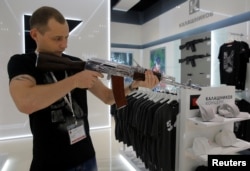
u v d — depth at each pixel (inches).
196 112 79.8
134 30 256.8
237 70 129.1
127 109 106.5
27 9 155.4
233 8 139.9
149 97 100.3
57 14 34.8
